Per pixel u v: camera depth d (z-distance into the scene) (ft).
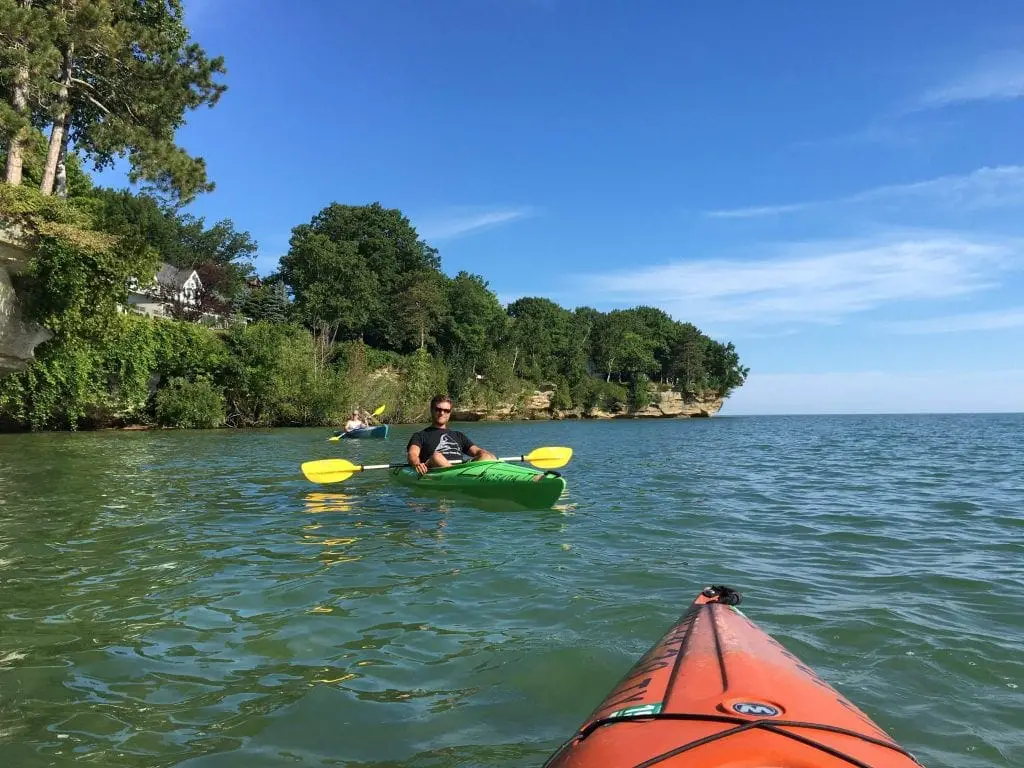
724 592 10.78
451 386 195.72
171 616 13.05
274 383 112.68
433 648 11.42
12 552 18.25
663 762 5.16
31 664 10.76
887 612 13.41
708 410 323.16
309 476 29.45
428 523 22.79
